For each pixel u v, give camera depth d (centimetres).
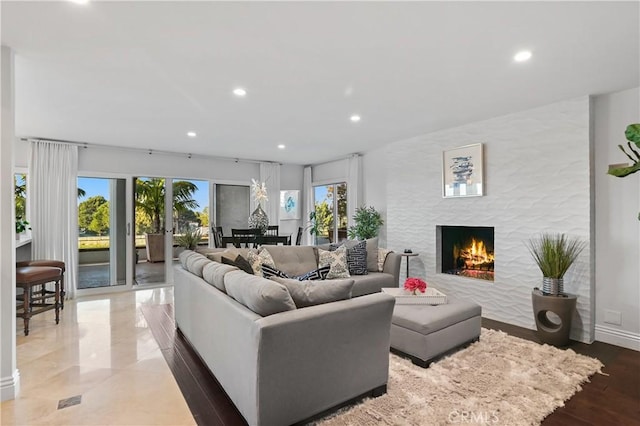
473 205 425
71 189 513
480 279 427
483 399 221
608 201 327
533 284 369
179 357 295
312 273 335
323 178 738
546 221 358
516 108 366
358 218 581
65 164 510
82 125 425
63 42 222
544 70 270
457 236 495
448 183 450
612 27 206
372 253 476
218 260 344
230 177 680
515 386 238
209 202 655
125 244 569
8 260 227
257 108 363
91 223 542
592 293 331
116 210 562
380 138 507
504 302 394
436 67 263
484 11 189
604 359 288
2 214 223
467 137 430
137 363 283
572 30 210
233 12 190
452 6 185
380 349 225
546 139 357
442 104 353
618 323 321
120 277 565
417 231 496
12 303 230
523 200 376
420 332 269
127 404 222
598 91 318
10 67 228
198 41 222
